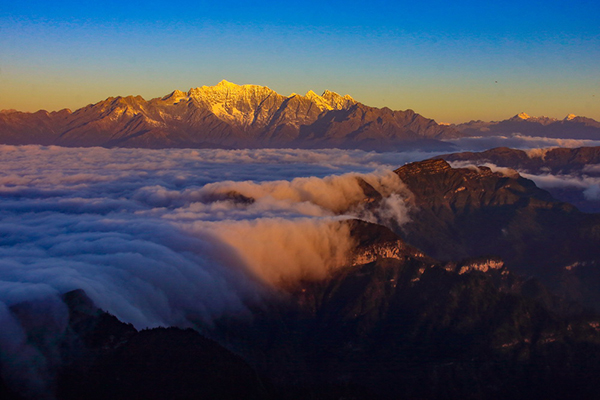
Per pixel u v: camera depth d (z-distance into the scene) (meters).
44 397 168.75
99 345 189.25
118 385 174.12
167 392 171.88
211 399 172.38
